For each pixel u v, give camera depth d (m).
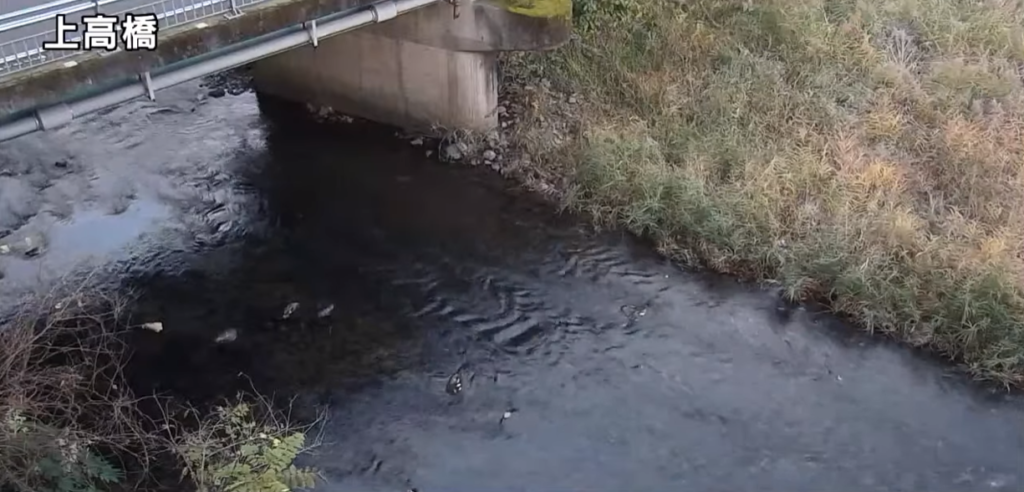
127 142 15.03
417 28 14.45
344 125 15.84
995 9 17.95
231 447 9.54
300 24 11.55
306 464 9.74
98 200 13.64
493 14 13.78
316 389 10.73
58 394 9.14
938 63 16.33
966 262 11.88
